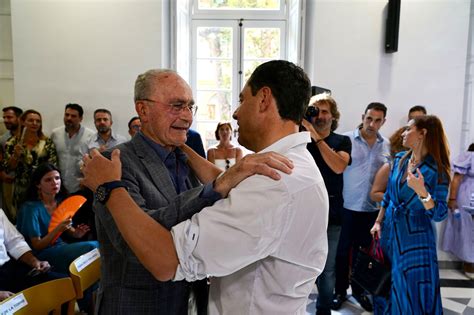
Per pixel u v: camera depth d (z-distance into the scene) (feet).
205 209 2.24
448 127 10.45
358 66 10.27
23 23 10.34
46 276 6.79
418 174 6.05
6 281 6.63
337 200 6.73
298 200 2.27
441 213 6.15
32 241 7.39
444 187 6.21
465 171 10.10
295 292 2.46
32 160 10.05
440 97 10.37
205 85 12.44
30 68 10.48
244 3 12.20
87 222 9.16
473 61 10.63
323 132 6.73
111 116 10.45
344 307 8.23
